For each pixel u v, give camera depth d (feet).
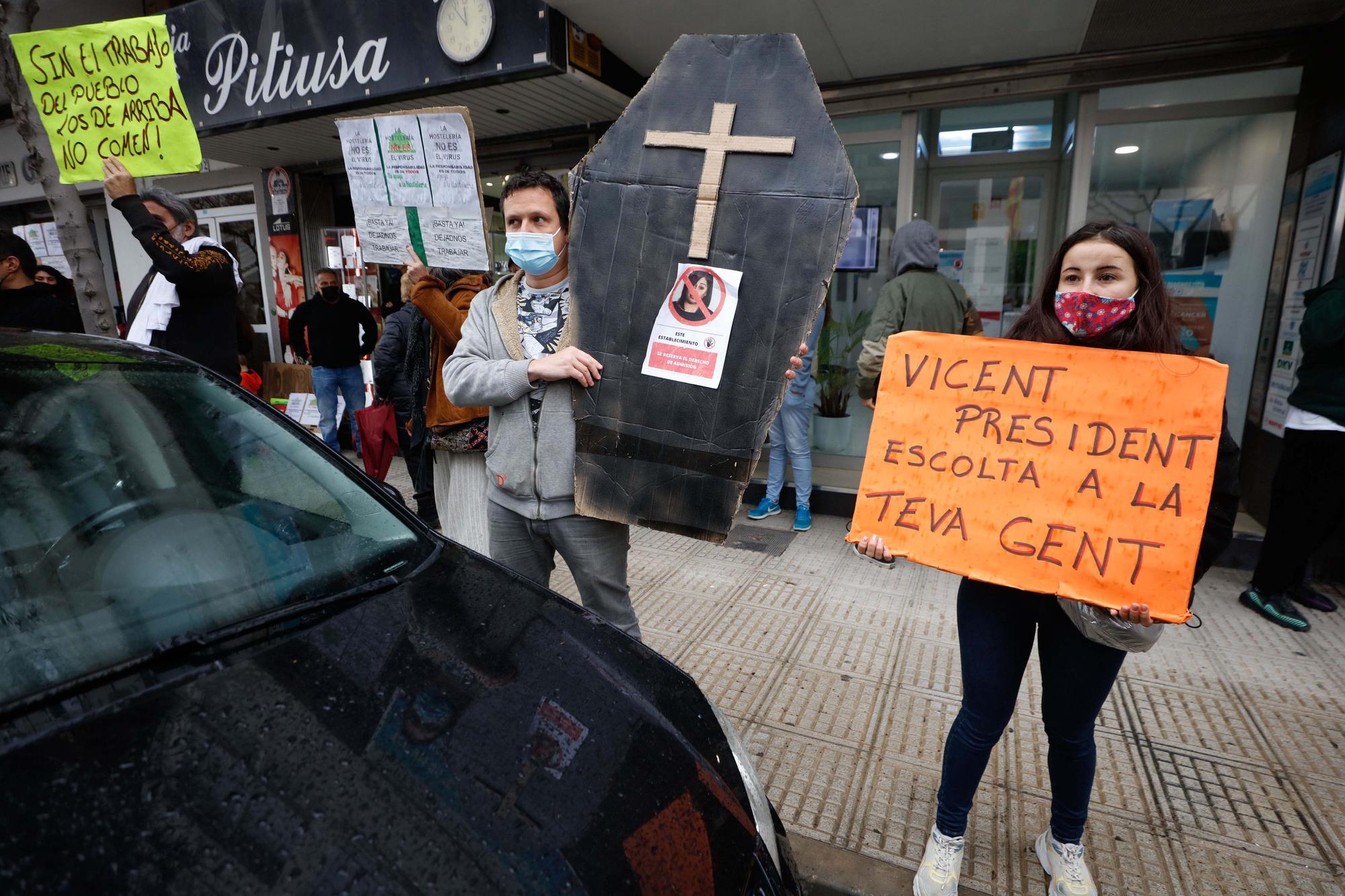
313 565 5.40
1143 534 5.06
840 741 8.63
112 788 3.42
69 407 5.30
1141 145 14.85
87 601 4.48
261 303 25.21
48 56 10.14
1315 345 10.73
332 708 4.10
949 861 6.29
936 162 16.49
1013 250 16.42
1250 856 6.95
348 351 21.04
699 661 10.38
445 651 4.80
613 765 4.25
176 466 5.44
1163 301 5.38
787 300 6.15
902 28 12.86
